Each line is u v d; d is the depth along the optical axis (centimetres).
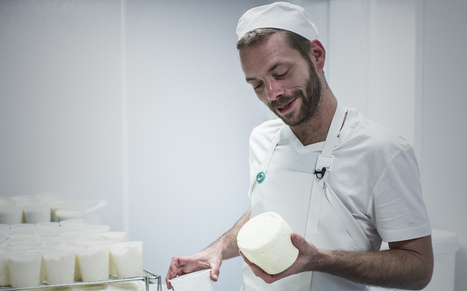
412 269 94
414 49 163
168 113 228
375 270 92
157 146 226
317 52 104
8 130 204
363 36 189
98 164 216
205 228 235
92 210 195
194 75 233
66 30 211
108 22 217
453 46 150
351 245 102
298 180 110
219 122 238
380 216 99
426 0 158
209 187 236
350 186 103
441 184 154
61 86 211
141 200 223
